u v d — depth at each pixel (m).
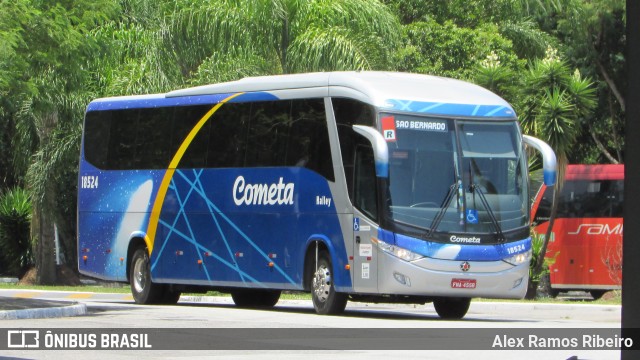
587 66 65.19
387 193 28.14
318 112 30.61
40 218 53.78
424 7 61.41
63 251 58.03
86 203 38.34
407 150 28.50
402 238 28.00
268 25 46.75
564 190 49.31
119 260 37.06
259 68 46.78
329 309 29.91
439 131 28.92
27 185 55.34
